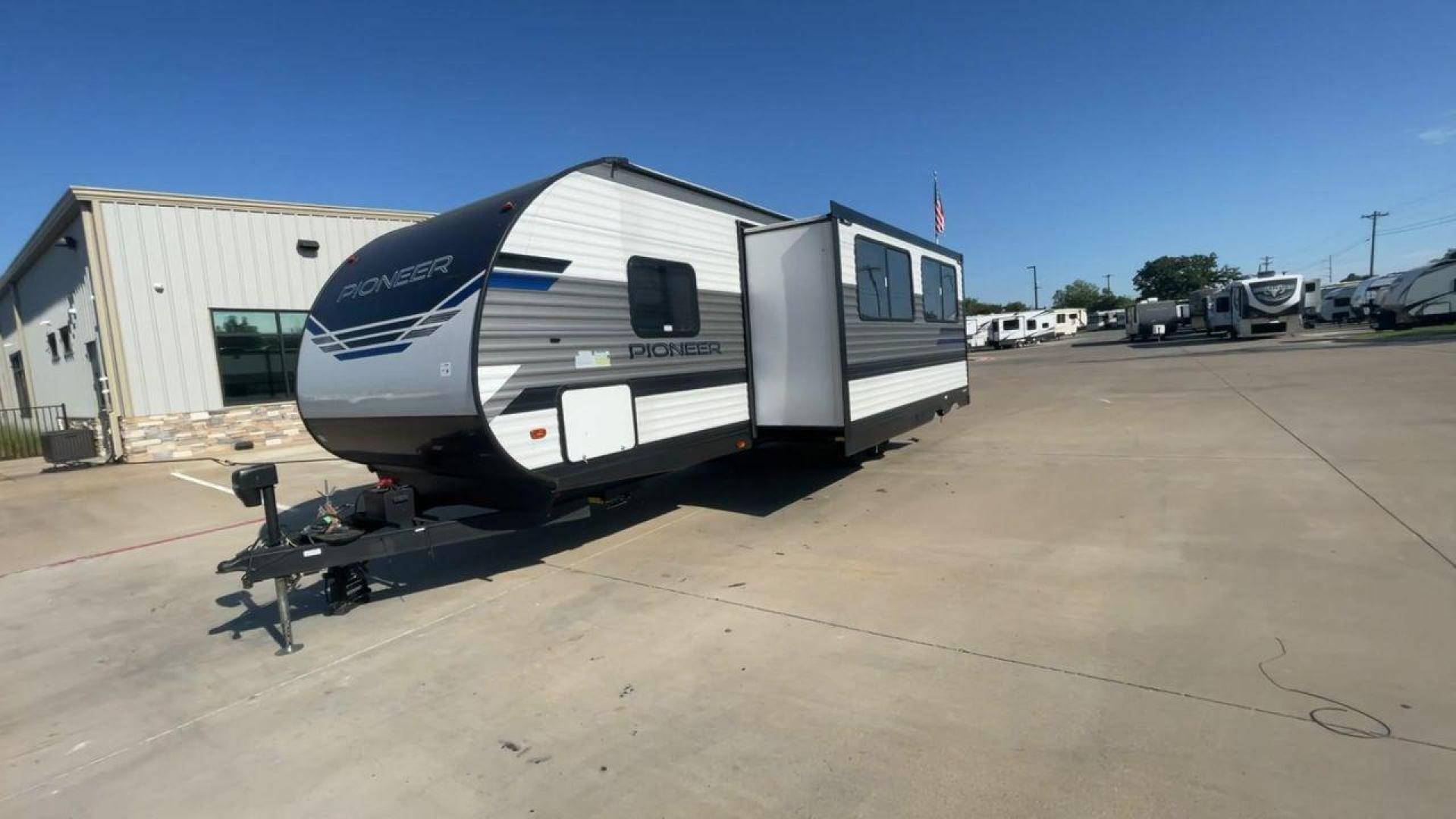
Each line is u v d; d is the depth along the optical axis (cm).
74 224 1284
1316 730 276
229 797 280
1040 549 511
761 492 756
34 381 1866
